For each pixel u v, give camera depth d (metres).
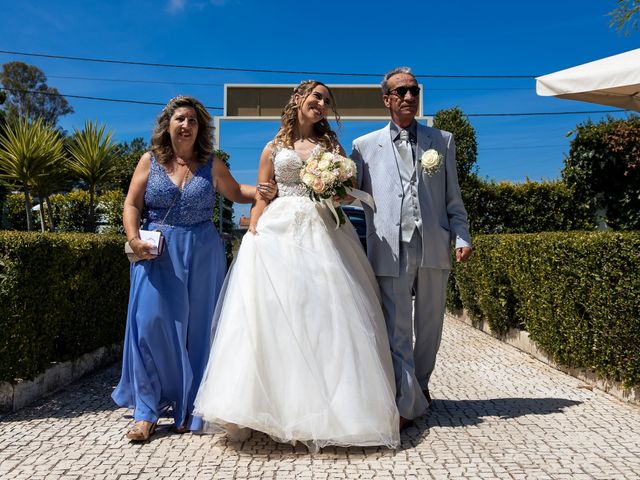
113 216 13.34
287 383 3.22
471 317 8.49
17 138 8.70
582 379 5.05
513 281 6.41
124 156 13.77
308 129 3.94
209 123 3.97
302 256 3.52
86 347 5.25
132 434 3.39
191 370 3.70
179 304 3.73
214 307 3.88
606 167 10.77
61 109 53.12
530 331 6.08
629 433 3.56
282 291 3.41
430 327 4.08
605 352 4.52
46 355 4.50
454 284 9.34
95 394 4.62
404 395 3.69
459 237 4.03
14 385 4.12
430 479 2.83
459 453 3.22
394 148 4.00
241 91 13.90
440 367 5.75
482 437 3.51
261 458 3.15
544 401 4.38
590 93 6.21
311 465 3.04
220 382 3.25
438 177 4.03
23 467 3.00
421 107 13.16
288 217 3.65
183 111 3.81
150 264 3.77
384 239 3.90
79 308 5.06
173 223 3.85
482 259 7.46
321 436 3.12
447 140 4.14
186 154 3.92
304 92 3.86
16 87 51.56
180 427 3.61
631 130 10.45
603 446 3.32
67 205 14.07
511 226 11.49
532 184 11.45
